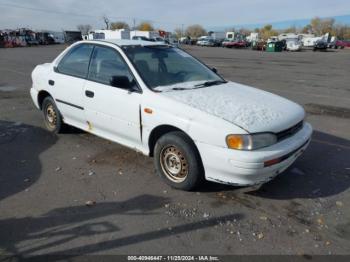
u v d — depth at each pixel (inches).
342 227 125.0
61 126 218.8
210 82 178.9
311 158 189.9
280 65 834.8
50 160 182.9
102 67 181.3
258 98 161.3
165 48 193.5
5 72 580.7
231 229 123.0
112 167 174.4
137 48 180.2
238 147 128.0
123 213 132.4
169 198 144.3
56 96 208.2
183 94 155.8
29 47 1787.6
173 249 111.8
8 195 145.3
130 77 165.9
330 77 581.0
